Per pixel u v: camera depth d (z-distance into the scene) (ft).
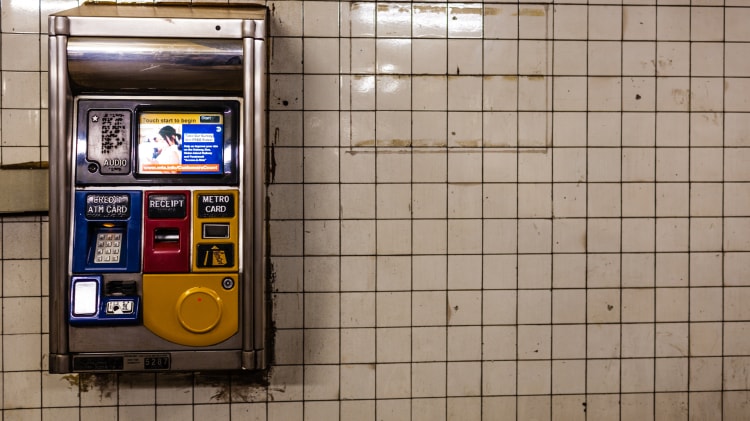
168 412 7.63
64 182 6.40
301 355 7.75
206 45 6.45
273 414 7.73
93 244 6.57
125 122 6.59
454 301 7.87
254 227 6.57
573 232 7.95
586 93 7.93
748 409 8.05
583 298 7.97
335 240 7.76
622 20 7.94
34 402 7.54
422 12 7.77
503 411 7.95
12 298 7.51
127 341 6.49
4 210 7.39
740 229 8.04
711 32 8.00
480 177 7.86
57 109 6.36
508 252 7.91
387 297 7.81
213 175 6.62
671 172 8.02
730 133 8.02
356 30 7.72
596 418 8.00
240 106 6.72
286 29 7.66
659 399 8.03
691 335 8.04
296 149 7.70
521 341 7.93
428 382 7.86
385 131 7.77
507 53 7.86
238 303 6.58
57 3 7.54
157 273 6.50
